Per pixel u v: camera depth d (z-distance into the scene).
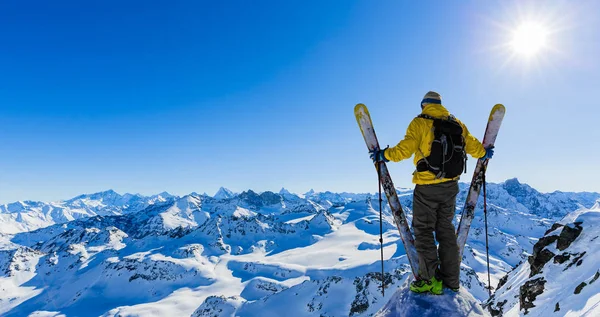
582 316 14.50
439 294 3.98
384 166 4.56
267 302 119.88
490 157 4.71
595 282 17.03
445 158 4.01
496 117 4.71
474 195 4.90
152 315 180.88
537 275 23.11
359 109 4.49
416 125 4.20
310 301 110.25
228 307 125.50
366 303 95.12
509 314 25.19
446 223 4.23
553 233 26.17
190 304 194.88
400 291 4.36
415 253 4.39
